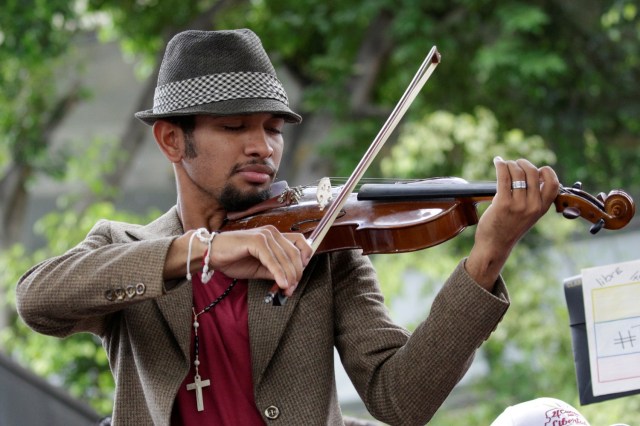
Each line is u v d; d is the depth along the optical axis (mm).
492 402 15422
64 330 4094
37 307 3908
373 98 18969
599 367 3918
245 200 4223
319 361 4055
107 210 17359
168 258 3795
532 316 15203
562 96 17859
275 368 4031
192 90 4152
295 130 18219
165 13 19875
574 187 3764
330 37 18234
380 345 4055
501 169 3662
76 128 22797
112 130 22891
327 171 17516
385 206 4188
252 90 4137
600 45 17812
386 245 4109
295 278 3635
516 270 15750
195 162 4211
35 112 18938
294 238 3730
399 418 3938
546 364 15055
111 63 22750
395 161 16609
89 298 3834
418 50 17125
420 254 15898
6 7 16859
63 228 17500
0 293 17219
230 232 3758
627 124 18000
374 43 17906
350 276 4250
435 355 3811
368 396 4035
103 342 4348
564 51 17781
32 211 24266
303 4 18234
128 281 3787
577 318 3963
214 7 19219
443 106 18016
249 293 4086
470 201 4086
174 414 4098
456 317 3764
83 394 15953
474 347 3803
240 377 4047
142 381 4062
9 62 18375
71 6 17453
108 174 18828
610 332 3922
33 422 8766
